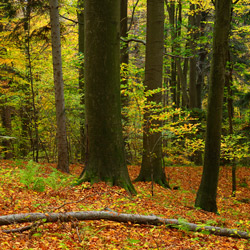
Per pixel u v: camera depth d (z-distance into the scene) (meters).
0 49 13.03
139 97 8.36
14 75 14.24
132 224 5.29
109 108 7.57
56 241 4.21
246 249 4.80
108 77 7.48
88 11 7.41
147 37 10.51
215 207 7.89
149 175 10.52
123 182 7.60
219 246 4.82
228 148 10.62
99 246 4.23
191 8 17.98
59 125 10.23
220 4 7.29
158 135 10.40
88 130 7.70
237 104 17.38
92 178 7.52
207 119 7.86
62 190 7.02
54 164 11.70
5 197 5.74
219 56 7.45
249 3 14.99
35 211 5.20
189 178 13.28
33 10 11.55
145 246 4.44
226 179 14.02
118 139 7.75
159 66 10.40
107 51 7.42
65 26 13.00
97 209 5.66
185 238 5.06
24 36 12.52
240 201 10.66
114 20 7.45
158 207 6.88
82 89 14.41
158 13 10.24
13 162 10.23
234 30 14.36
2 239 3.93
